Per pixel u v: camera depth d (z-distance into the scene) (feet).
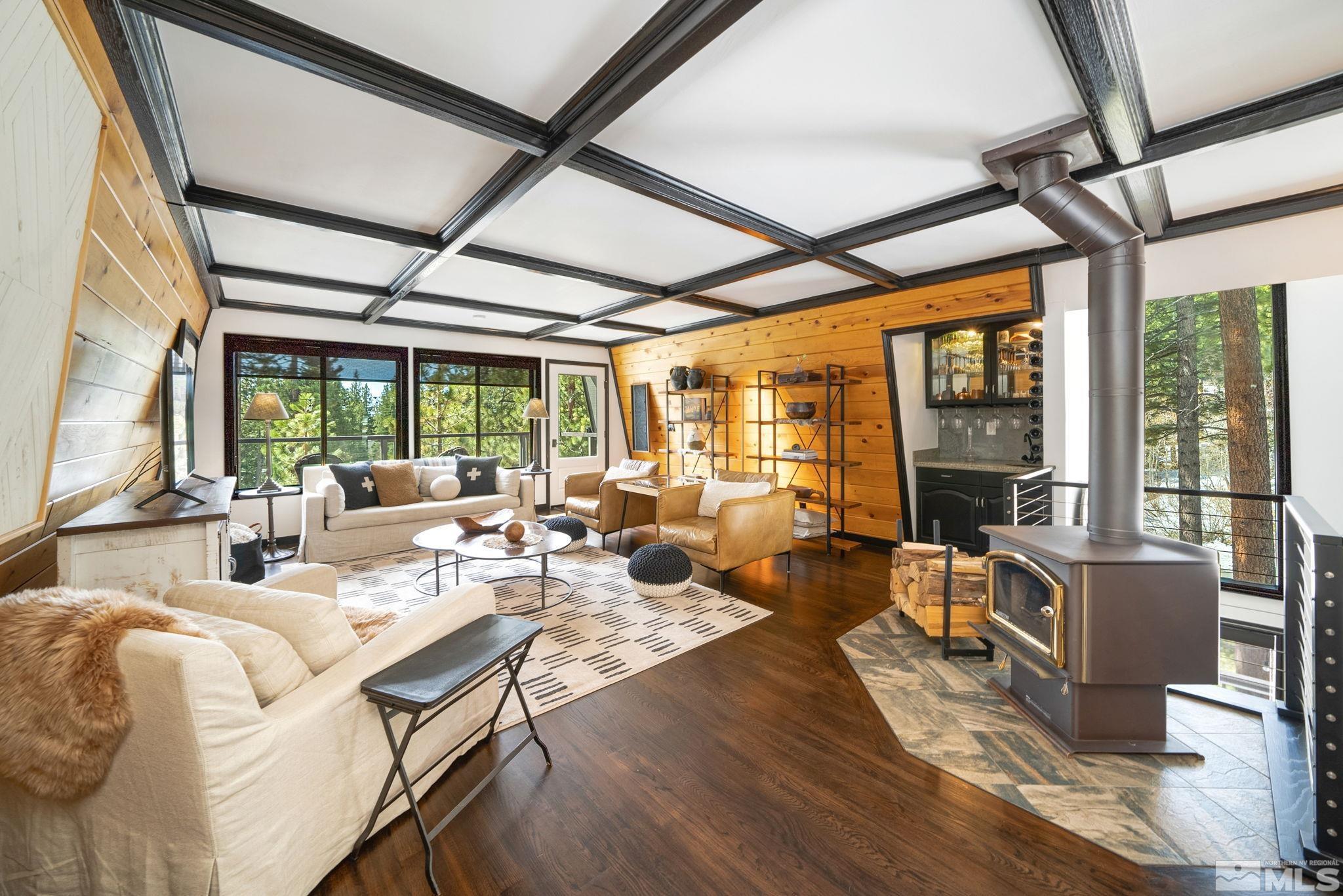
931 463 15.65
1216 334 15.02
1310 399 11.19
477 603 6.40
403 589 12.60
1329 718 4.76
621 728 7.07
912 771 6.21
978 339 15.28
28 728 3.57
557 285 14.47
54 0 3.55
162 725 3.67
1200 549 6.60
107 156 5.34
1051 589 6.64
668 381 20.88
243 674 3.97
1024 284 12.14
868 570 14.55
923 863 4.90
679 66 5.26
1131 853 4.99
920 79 5.82
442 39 5.11
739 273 12.64
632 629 10.32
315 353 17.49
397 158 7.42
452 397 20.54
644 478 17.66
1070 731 6.57
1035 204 7.29
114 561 6.28
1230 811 5.51
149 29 4.76
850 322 15.49
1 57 3.15
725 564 12.44
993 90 6.03
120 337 6.93
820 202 9.06
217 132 6.69
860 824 5.37
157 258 8.01
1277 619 11.05
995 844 5.12
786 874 4.77
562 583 13.14
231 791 3.79
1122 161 7.14
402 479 16.57
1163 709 6.53
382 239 9.77
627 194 8.67
